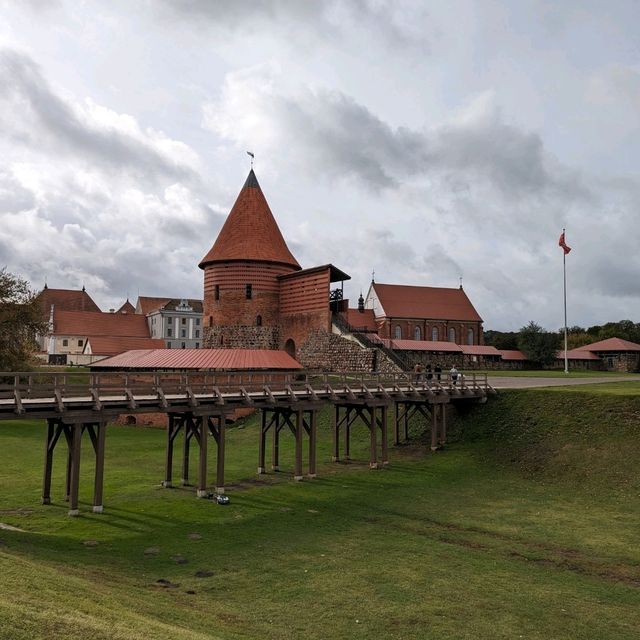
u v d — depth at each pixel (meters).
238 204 56.62
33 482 27.02
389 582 15.84
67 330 90.56
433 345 84.12
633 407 30.09
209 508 22.84
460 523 21.39
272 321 53.91
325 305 48.19
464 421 35.47
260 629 12.55
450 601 14.73
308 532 20.08
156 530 19.84
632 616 14.16
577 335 113.69
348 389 29.95
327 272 48.16
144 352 48.97
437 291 95.50
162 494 24.98
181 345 109.00
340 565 17.02
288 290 53.22
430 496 25.06
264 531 20.09
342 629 12.97
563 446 29.77
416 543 19.14
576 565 17.45
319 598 14.63
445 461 31.25
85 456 33.84
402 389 32.53
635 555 18.28
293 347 53.22
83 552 17.08
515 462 29.86
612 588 15.80
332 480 27.92
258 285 53.62
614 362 80.06
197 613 12.83
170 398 24.00
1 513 21.56
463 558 17.83
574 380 47.16
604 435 29.36
